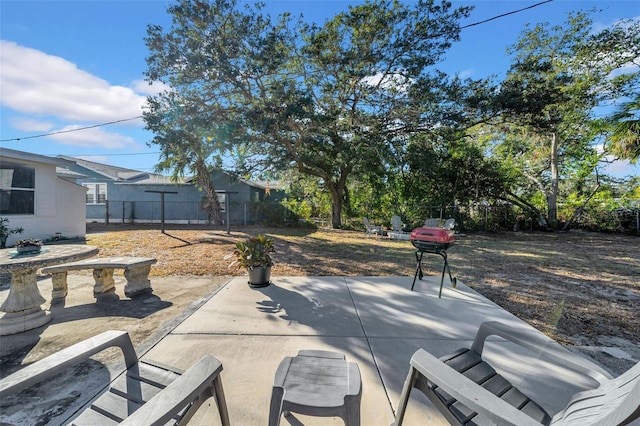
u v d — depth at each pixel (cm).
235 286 424
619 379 124
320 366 156
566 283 473
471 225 1373
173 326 287
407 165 1311
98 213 1611
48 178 904
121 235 1020
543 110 1152
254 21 909
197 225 1432
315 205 1698
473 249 829
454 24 1000
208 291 408
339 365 157
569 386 195
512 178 1395
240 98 1114
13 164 824
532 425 95
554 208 1409
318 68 1104
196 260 616
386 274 521
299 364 158
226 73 917
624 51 1155
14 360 238
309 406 125
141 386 146
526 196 1603
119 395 140
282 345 250
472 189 1391
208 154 1152
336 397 130
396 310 334
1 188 804
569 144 1464
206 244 831
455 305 352
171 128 990
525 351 241
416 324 296
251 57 916
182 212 1571
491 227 1399
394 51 1057
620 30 1138
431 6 985
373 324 295
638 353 250
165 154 1077
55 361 127
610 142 970
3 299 385
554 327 304
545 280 491
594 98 1252
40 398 187
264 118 925
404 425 161
